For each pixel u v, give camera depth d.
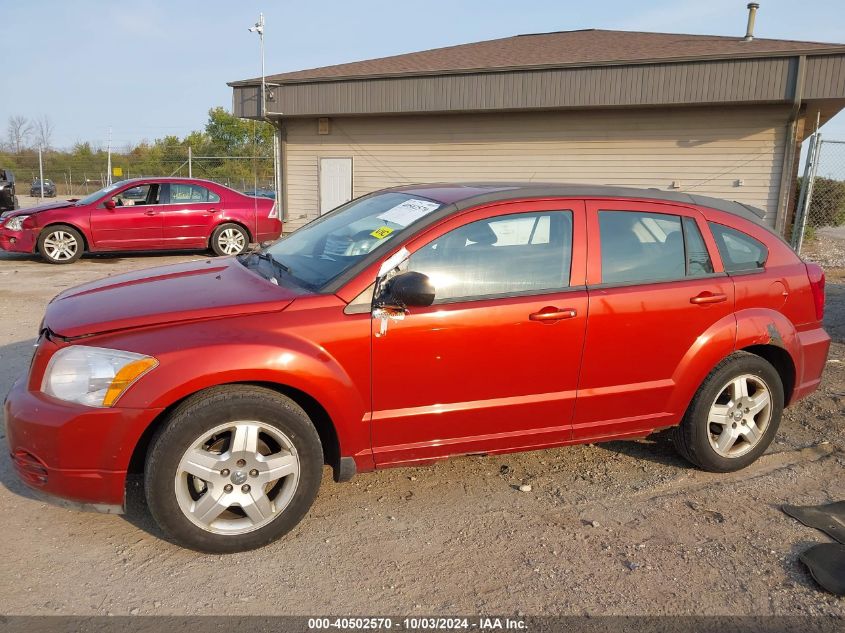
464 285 3.32
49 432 2.82
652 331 3.63
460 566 3.02
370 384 3.18
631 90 13.31
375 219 3.70
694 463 3.98
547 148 15.40
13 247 11.57
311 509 3.47
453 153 16.27
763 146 13.78
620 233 3.66
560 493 3.71
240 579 2.88
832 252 14.88
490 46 18.14
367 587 2.85
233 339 2.92
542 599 2.80
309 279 3.37
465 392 3.36
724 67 12.61
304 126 17.47
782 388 4.03
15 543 3.07
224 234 12.77
